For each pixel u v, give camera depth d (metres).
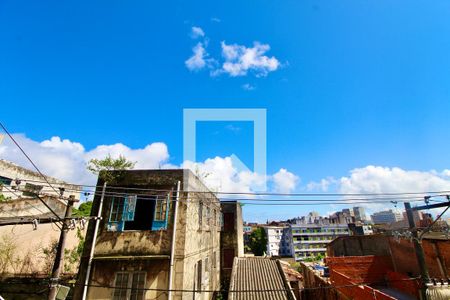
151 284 11.52
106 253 12.15
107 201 13.13
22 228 15.62
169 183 13.34
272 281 14.91
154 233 12.44
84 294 11.42
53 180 22.36
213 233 19.30
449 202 10.73
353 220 82.12
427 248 18.20
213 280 18.38
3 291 13.89
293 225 80.31
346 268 21.89
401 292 18.48
